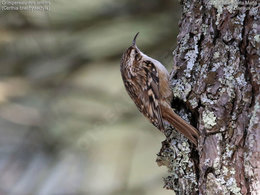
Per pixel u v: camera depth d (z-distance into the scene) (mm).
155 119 6434
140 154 11844
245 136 5383
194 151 5730
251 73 5461
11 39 9781
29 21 9469
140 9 10281
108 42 10445
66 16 9961
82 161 11680
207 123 5566
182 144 5805
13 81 10680
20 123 11070
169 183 6008
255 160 5273
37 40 10062
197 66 5887
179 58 6094
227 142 5461
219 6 5785
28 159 11344
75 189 11430
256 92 5406
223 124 5500
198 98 5730
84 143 10938
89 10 10188
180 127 5801
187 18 6156
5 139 11633
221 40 5730
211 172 5496
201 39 5926
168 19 10078
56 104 11125
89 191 11414
